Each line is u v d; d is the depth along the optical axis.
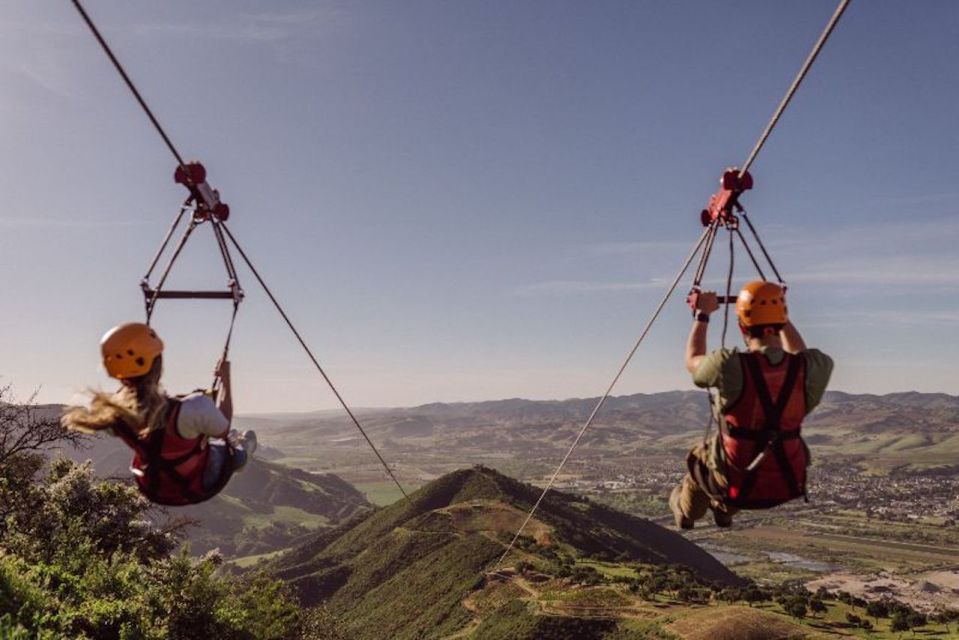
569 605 127.50
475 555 181.00
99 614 15.25
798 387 4.70
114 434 4.93
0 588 12.48
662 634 108.38
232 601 27.73
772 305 4.84
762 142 5.65
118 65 5.49
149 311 6.24
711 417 5.17
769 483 4.73
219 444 5.28
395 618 156.38
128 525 26.88
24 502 24.72
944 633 123.06
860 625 125.50
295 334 10.58
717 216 6.07
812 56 4.95
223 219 6.60
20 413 25.80
